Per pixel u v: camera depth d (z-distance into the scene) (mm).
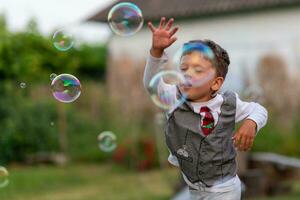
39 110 10938
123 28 3121
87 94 11961
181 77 2332
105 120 11453
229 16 11570
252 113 2346
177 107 2355
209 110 2314
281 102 10273
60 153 10938
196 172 2354
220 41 11688
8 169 9836
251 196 6914
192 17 12102
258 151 9445
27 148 10656
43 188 8234
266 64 10789
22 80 11273
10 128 10453
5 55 11016
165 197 7344
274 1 10773
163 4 12672
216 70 2324
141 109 11086
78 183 8672
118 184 8555
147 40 12758
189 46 2344
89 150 10984
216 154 2311
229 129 2336
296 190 7594
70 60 12398
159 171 9719
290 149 9477
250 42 11219
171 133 2367
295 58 10570
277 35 10883
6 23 11836
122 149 10352
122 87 12133
